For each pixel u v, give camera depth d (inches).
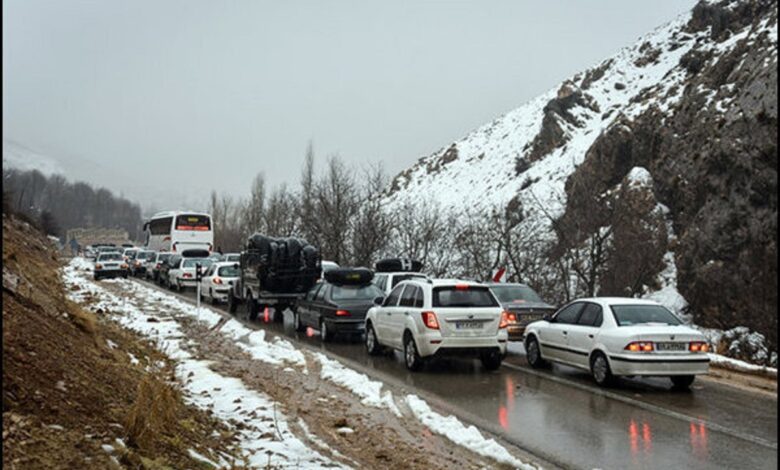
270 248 820.6
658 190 1402.6
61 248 3294.8
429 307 497.0
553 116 3432.6
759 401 406.0
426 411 357.4
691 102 1462.8
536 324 538.3
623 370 429.7
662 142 1492.4
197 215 1722.4
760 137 1110.4
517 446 303.7
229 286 1050.1
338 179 1451.8
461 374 496.4
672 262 1282.0
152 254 1779.0
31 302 382.3
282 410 343.6
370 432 315.3
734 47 1483.8
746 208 1101.1
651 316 455.5
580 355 470.9
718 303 1114.7
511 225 1233.4
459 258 1344.7
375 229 1391.5
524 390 435.2
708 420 353.7
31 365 240.4
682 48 3550.7
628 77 3693.4
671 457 286.4
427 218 1449.3
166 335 629.9
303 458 254.5
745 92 1227.9
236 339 647.8
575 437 318.3
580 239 1114.7
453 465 269.6
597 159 1761.8
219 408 343.3
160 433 234.7
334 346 643.5
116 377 311.9
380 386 427.2
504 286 713.6
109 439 205.9
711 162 1239.5
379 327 569.0
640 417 360.8
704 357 428.5
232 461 242.4
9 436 178.2
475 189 3676.2
